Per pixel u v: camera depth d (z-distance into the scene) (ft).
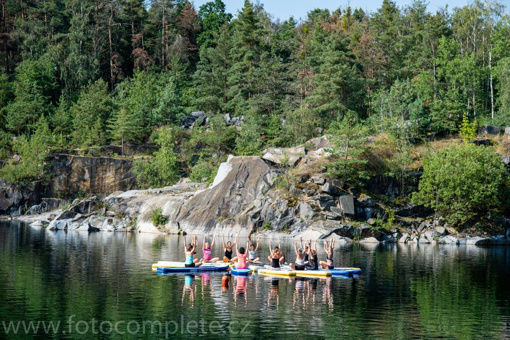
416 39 399.24
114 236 229.86
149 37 513.45
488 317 87.30
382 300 99.25
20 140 370.53
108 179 346.33
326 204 234.17
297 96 408.46
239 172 257.75
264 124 382.63
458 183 232.73
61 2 520.83
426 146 286.87
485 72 349.61
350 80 359.25
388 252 183.73
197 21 556.10
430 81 348.59
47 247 177.06
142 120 388.78
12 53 494.18
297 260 131.85
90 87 428.56
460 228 237.45
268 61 436.76
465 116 304.30
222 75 443.32
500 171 239.71
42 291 101.91
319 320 84.07
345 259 160.86
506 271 136.77
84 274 122.01
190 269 130.21
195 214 251.19
